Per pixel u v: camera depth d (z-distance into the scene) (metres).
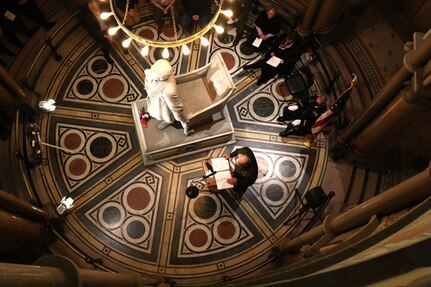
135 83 10.94
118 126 10.46
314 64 11.06
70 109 10.48
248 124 10.58
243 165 8.73
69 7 11.12
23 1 10.02
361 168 10.08
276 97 10.89
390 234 3.57
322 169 10.19
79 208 9.62
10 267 3.25
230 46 11.42
